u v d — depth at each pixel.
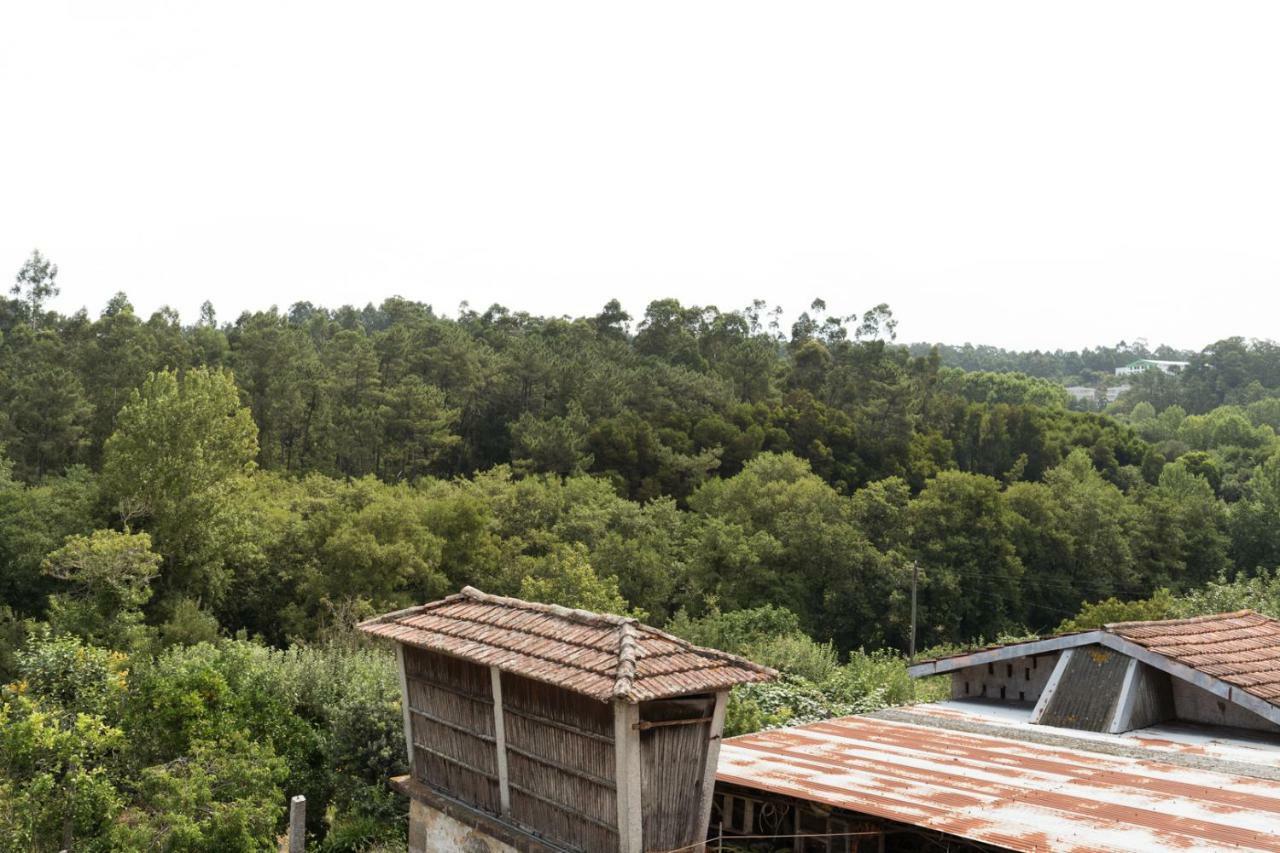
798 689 19.16
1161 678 12.45
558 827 8.52
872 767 9.70
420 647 10.00
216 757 15.16
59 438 48.06
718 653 8.30
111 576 29.56
